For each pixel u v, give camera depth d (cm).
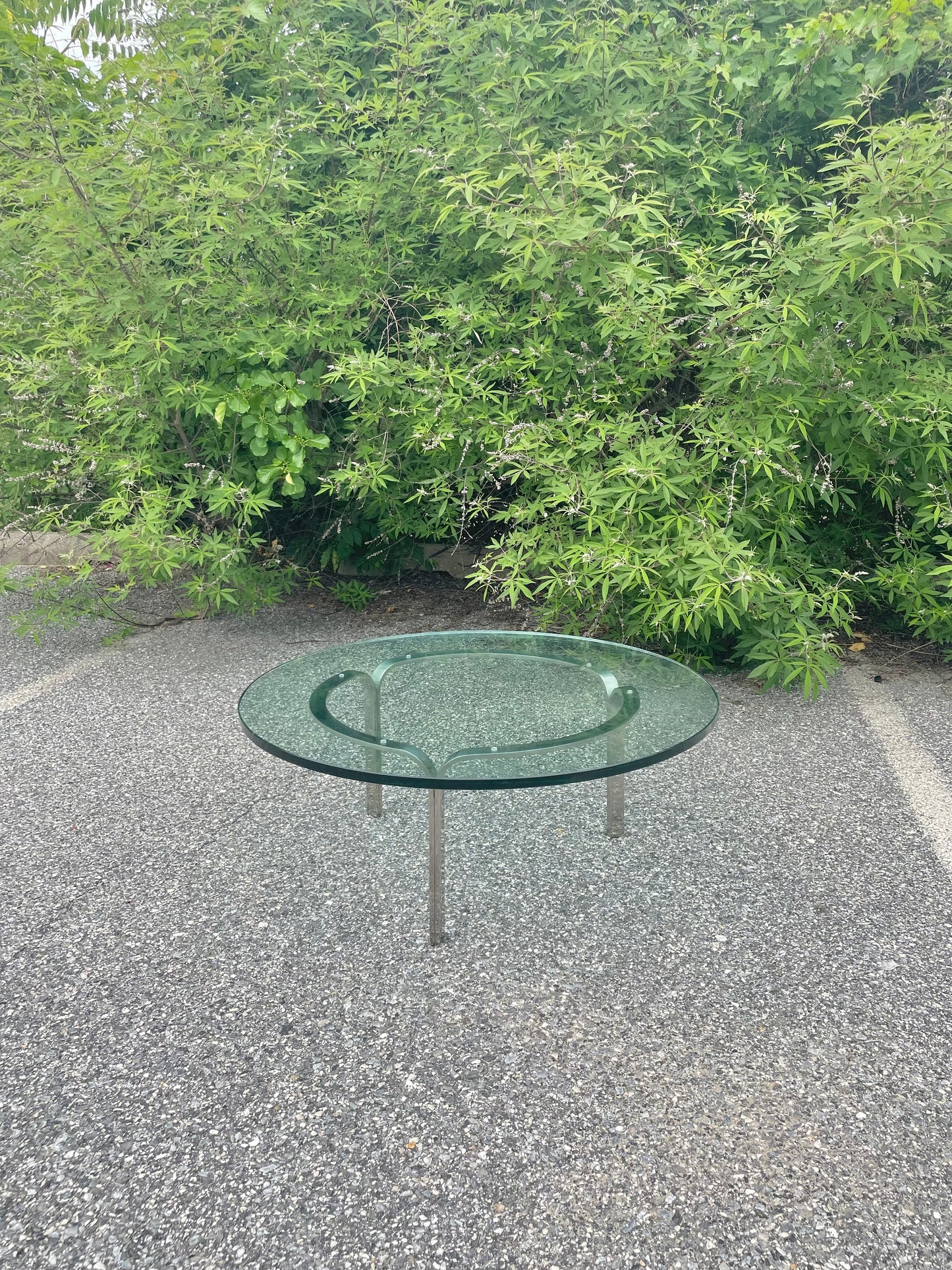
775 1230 143
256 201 437
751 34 411
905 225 314
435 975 205
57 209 396
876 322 353
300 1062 179
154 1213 147
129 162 406
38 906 235
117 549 470
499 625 485
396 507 504
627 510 374
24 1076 177
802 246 351
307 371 454
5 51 463
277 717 236
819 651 371
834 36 396
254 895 239
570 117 449
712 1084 173
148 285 429
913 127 322
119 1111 168
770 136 464
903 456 401
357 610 518
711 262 391
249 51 505
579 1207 147
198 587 450
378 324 500
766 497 383
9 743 343
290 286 470
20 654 455
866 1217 145
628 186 430
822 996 198
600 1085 173
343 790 301
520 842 265
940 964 208
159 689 400
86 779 311
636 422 412
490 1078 175
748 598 344
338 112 468
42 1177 154
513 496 488
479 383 425
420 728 227
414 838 268
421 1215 146
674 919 226
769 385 378
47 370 436
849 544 453
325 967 209
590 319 437
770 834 269
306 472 464
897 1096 169
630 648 289
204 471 466
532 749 212
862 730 346
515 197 378
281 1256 139
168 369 433
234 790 301
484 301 443
